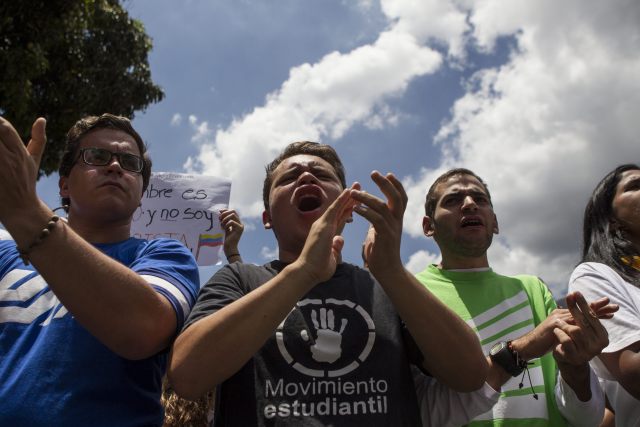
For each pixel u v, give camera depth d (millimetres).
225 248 3346
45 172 7875
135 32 8672
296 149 2357
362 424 1624
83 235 1965
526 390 2252
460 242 2727
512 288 2596
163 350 1671
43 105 7645
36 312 1701
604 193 2605
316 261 1592
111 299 1447
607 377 2260
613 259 2443
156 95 9055
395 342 1801
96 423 1521
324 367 1720
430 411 1889
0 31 6578
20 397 1525
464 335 1697
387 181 1665
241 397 1698
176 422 2754
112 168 1938
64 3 6992
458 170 2932
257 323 1521
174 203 3434
